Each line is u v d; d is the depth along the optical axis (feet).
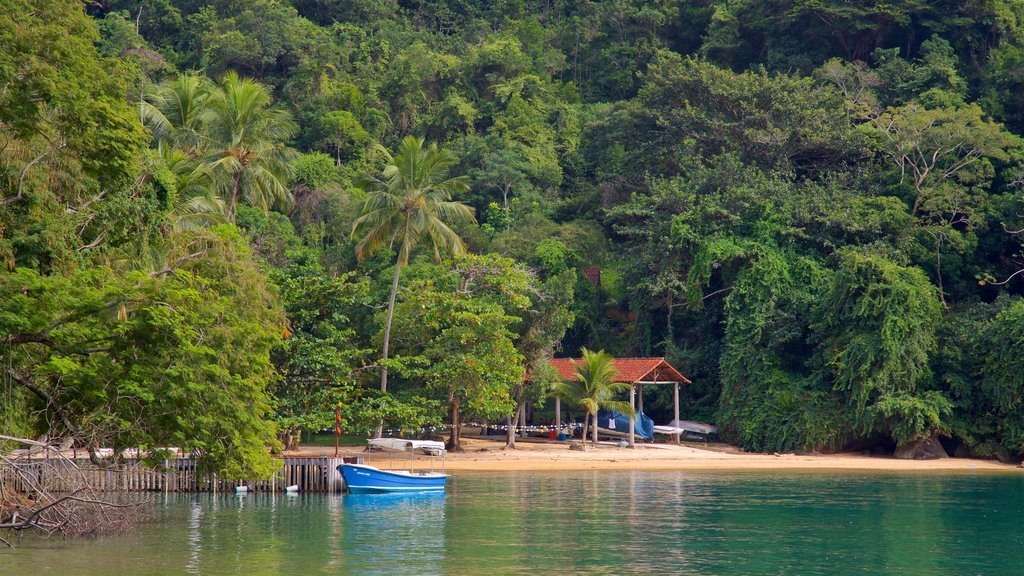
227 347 99.50
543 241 283.59
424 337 190.49
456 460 189.98
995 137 246.68
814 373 221.87
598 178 348.18
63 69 88.79
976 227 241.76
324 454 181.78
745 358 229.45
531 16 484.33
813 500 135.33
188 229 128.36
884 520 115.24
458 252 187.32
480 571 81.76
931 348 212.43
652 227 261.44
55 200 90.38
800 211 242.58
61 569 80.79
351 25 444.96
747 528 107.76
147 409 87.86
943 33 317.83
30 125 85.61
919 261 239.71
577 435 236.63
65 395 88.38
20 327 76.79
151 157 111.14
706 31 401.90
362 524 108.88
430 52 412.77
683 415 253.03
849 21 318.45
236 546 93.25
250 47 402.93
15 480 102.27
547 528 106.52
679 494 141.90
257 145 173.17
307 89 392.47
